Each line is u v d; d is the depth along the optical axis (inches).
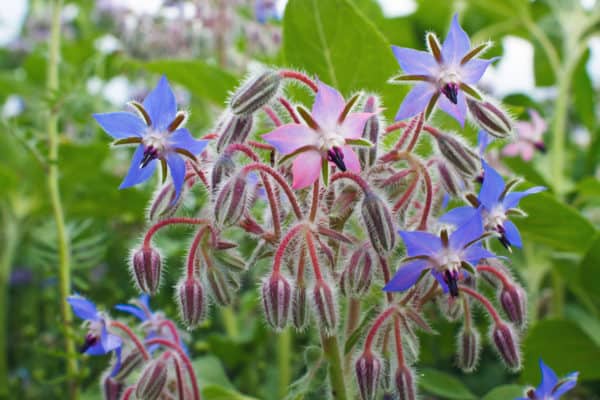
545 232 13.0
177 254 16.8
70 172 16.6
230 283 10.0
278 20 21.3
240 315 17.0
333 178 9.3
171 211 9.7
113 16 22.7
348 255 9.6
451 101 9.3
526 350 14.1
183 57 19.8
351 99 9.0
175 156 9.4
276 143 9.0
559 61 19.3
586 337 13.7
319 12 11.4
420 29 20.4
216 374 13.0
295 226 9.3
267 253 9.9
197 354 15.8
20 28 28.7
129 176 9.6
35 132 14.9
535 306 15.9
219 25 19.5
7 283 19.1
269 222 10.2
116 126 9.4
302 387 9.9
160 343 10.5
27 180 18.6
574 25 18.4
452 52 9.3
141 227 19.0
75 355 12.5
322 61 11.7
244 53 19.8
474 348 10.3
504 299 10.0
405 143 9.9
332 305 9.1
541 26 19.6
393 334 9.8
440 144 9.6
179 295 9.7
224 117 9.8
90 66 17.0
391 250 9.1
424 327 9.6
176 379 10.2
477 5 20.1
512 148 15.4
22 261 19.9
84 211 18.2
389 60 11.6
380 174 9.8
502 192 9.9
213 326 17.8
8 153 18.7
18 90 19.7
